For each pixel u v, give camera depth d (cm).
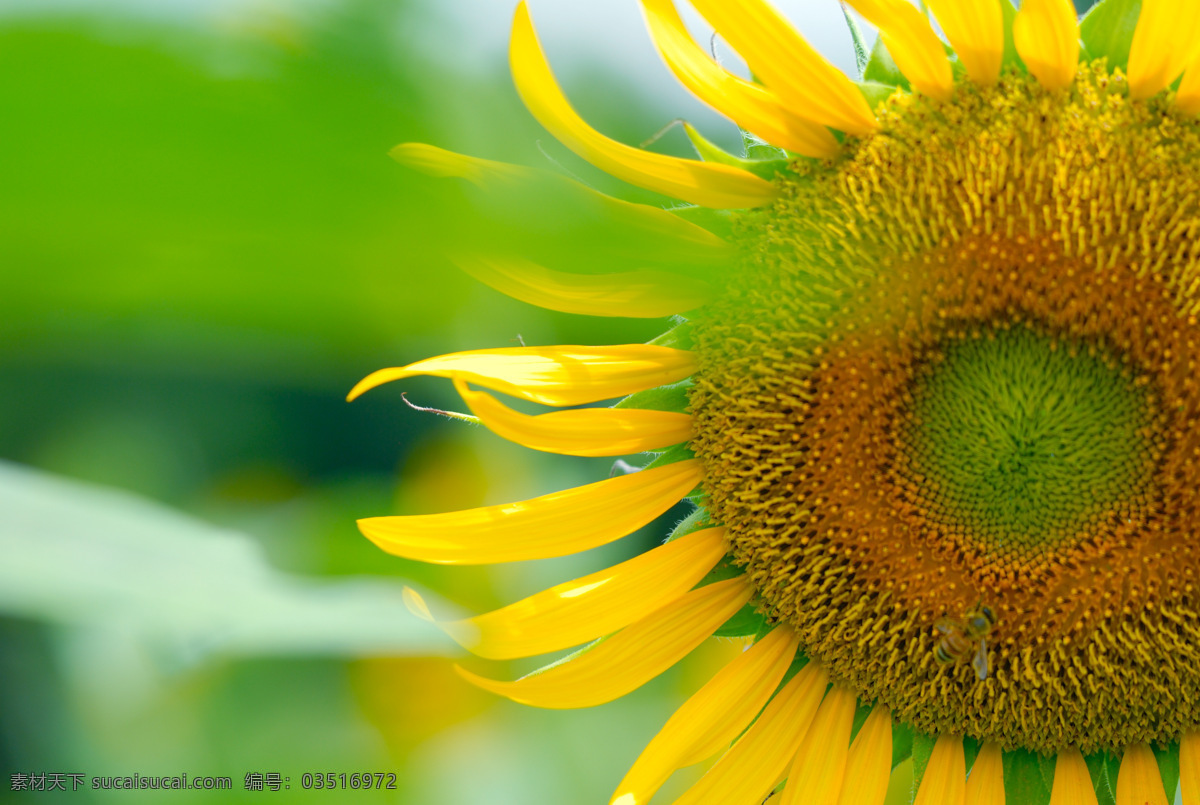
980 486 77
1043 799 77
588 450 77
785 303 76
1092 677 76
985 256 75
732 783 78
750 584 78
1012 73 75
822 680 78
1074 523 76
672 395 78
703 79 75
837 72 75
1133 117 74
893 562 77
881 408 76
